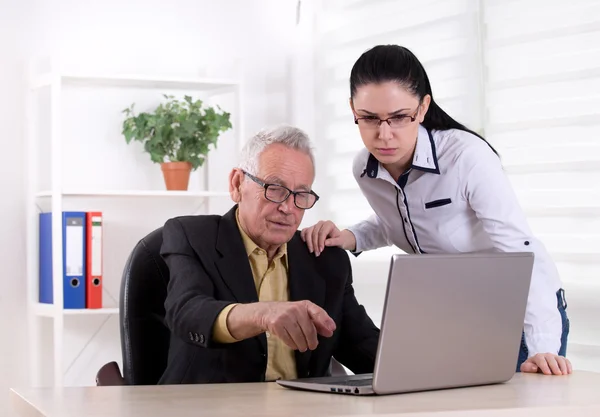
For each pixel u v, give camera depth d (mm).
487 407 1304
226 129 3514
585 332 2617
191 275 1904
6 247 3404
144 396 1476
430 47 3178
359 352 2064
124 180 3607
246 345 1915
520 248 2006
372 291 3410
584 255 2617
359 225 2482
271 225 1976
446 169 2129
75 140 3529
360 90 1974
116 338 3559
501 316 1613
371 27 3447
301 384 1562
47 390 1573
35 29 3465
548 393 1498
